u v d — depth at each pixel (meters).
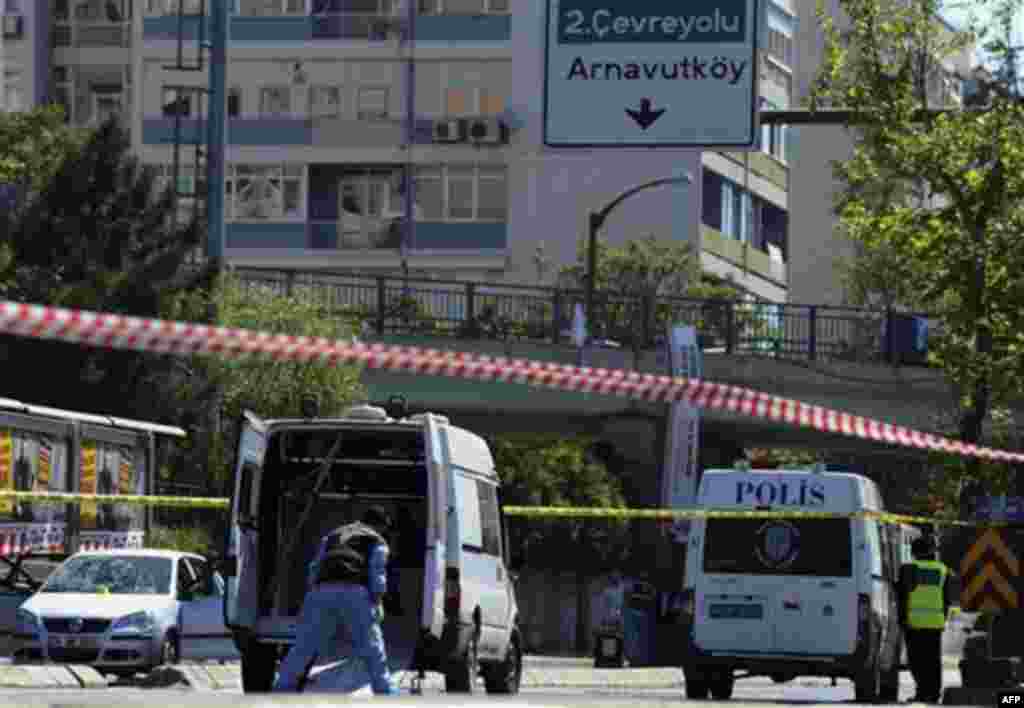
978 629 53.44
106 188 91.94
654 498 114.88
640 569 116.25
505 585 47.19
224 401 94.62
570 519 116.19
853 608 50.81
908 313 110.69
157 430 72.31
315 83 161.00
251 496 43.69
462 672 43.31
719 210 167.25
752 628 51.25
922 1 62.12
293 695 27.64
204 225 105.00
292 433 43.91
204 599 58.41
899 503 131.38
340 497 44.72
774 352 110.12
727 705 29.45
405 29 159.62
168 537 81.56
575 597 115.44
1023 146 60.59
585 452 118.62
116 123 93.56
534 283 158.88
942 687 54.88
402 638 43.97
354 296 119.44
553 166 159.38
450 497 42.56
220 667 54.25
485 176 160.00
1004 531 52.38
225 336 19.22
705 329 110.00
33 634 54.84
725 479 51.59
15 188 98.19
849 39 62.94
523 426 117.12
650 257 147.00
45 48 166.50
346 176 161.38
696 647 51.47
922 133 61.72
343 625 35.09
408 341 108.50
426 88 160.25
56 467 65.50
